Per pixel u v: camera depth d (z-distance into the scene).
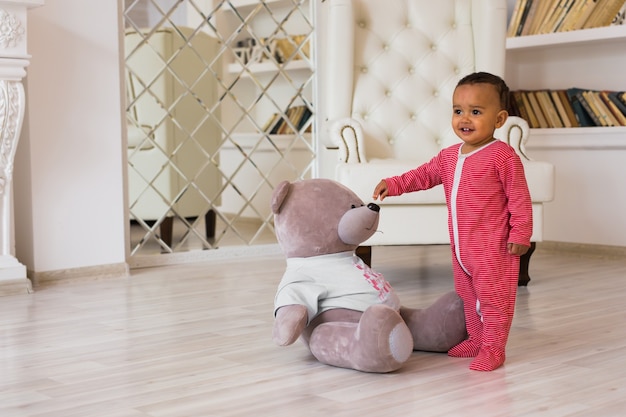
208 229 3.86
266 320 2.47
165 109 3.70
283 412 1.58
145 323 2.44
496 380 1.80
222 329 2.35
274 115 4.06
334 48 3.47
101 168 3.28
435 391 1.72
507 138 3.24
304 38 4.14
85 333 2.31
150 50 3.64
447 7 3.64
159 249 3.70
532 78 4.35
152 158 3.67
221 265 3.66
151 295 2.91
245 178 3.97
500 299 1.92
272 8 4.02
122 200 3.35
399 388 1.74
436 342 2.03
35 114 3.11
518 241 1.89
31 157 3.11
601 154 3.93
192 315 2.55
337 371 1.89
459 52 3.61
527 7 4.19
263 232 4.04
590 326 2.35
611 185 3.90
